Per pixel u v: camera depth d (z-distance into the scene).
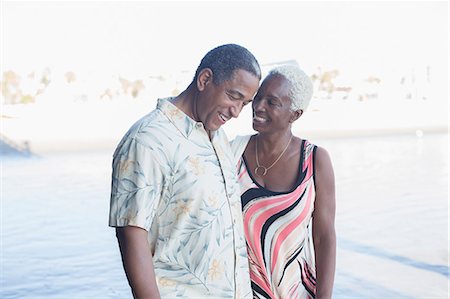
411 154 17.09
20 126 21.69
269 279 2.32
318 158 2.36
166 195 1.93
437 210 9.21
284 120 2.28
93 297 5.80
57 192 11.21
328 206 2.38
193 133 1.95
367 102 29.50
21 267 6.62
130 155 1.89
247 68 1.88
